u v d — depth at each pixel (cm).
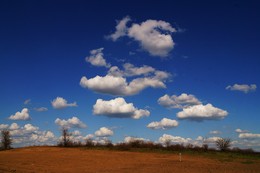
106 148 7725
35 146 8212
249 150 7281
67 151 6812
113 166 4300
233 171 3731
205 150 7469
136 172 3603
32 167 4038
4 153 6412
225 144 7462
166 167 4131
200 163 4797
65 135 8269
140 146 7906
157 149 7600
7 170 3606
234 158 6134
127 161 5044
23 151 6931
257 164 4822
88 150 7056
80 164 4534
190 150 7488
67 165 4394
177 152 7038
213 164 4684
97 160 5109
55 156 5728
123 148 7438
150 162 4906
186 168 4003
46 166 4222
